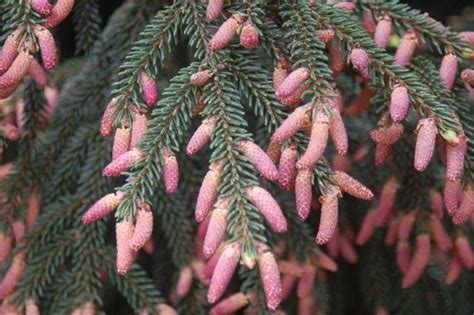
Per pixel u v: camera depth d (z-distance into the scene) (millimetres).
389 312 815
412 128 711
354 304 848
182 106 593
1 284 680
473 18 920
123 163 576
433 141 576
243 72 606
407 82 600
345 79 734
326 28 620
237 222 543
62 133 740
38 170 726
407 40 652
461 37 650
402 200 722
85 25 776
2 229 697
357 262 817
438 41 653
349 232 754
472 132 652
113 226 759
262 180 700
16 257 688
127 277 688
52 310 683
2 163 768
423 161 570
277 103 600
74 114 743
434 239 706
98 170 716
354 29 616
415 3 971
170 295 722
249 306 678
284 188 572
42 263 688
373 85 634
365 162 749
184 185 724
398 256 728
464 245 701
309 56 591
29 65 593
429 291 817
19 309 674
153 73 616
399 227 717
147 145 580
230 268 533
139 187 570
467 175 609
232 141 568
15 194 712
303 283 697
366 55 603
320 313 733
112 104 599
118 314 780
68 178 731
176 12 633
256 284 681
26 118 731
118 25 731
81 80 744
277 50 615
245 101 731
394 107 583
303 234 706
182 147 720
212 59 605
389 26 656
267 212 545
